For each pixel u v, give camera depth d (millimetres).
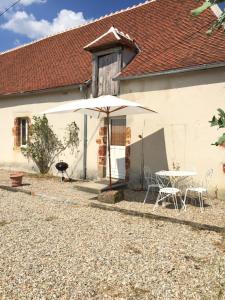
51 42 16578
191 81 8750
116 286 3979
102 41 10555
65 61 13797
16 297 3680
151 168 9602
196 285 4012
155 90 9500
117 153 10727
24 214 7047
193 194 8797
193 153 8750
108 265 4543
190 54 9180
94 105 7492
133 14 13617
